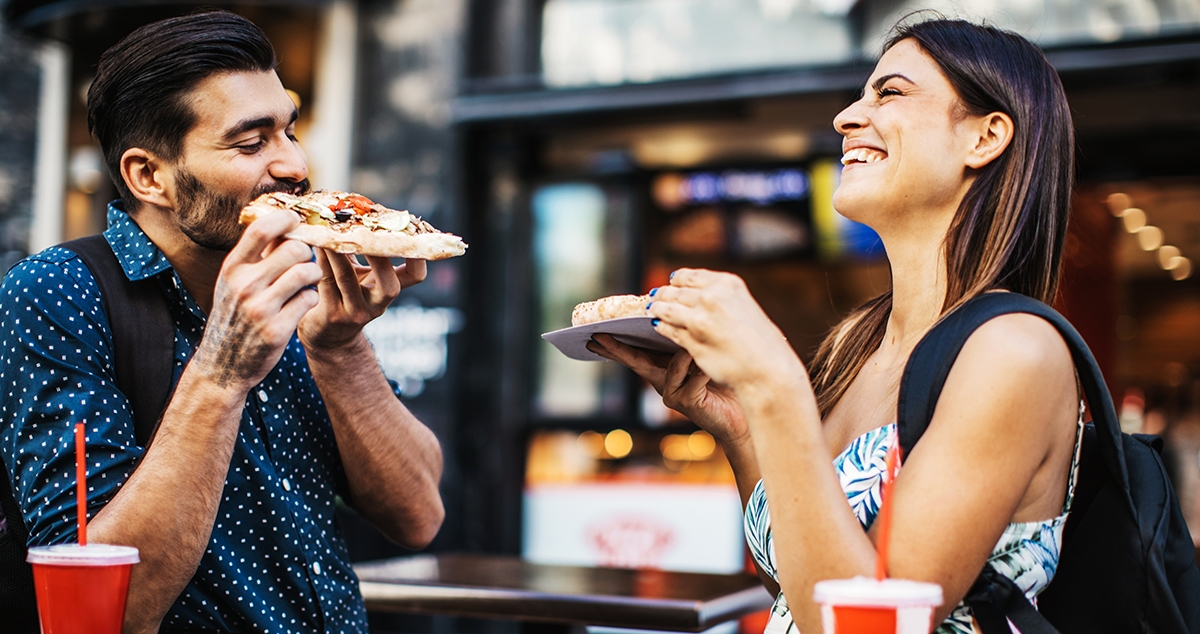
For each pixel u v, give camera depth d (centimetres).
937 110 148
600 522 518
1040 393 125
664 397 170
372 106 509
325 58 507
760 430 124
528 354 516
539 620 218
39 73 577
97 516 140
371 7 509
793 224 534
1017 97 147
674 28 487
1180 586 139
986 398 124
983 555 122
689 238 543
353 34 508
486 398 502
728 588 227
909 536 121
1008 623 127
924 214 152
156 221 169
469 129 495
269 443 173
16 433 150
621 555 516
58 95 580
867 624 101
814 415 124
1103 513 140
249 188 164
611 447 529
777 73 434
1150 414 920
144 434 160
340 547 185
